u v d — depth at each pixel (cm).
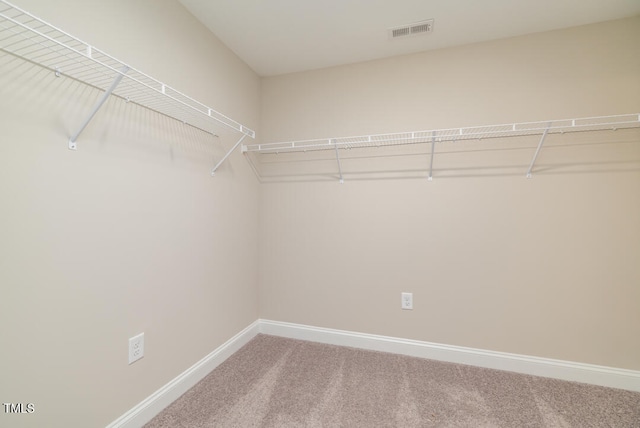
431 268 210
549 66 189
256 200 246
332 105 235
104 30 122
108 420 125
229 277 210
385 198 220
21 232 96
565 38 186
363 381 177
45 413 103
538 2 163
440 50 210
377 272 222
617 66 177
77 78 113
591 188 181
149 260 145
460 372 189
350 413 148
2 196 92
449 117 207
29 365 99
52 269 105
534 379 182
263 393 165
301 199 241
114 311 127
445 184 208
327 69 236
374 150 223
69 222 110
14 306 95
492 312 198
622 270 175
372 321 223
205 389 169
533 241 190
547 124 180
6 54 93
